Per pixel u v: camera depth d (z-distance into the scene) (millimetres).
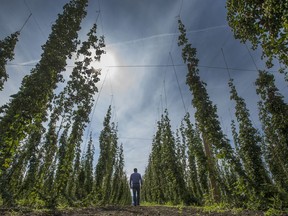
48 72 7449
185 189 15883
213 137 9703
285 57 3975
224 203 8711
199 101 10773
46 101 7637
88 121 9398
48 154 10602
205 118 10266
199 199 14836
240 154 13508
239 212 7203
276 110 12953
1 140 6363
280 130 13062
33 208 7355
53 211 6965
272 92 13227
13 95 6914
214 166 10484
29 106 6836
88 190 18688
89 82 9250
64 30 8547
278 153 14945
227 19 5430
